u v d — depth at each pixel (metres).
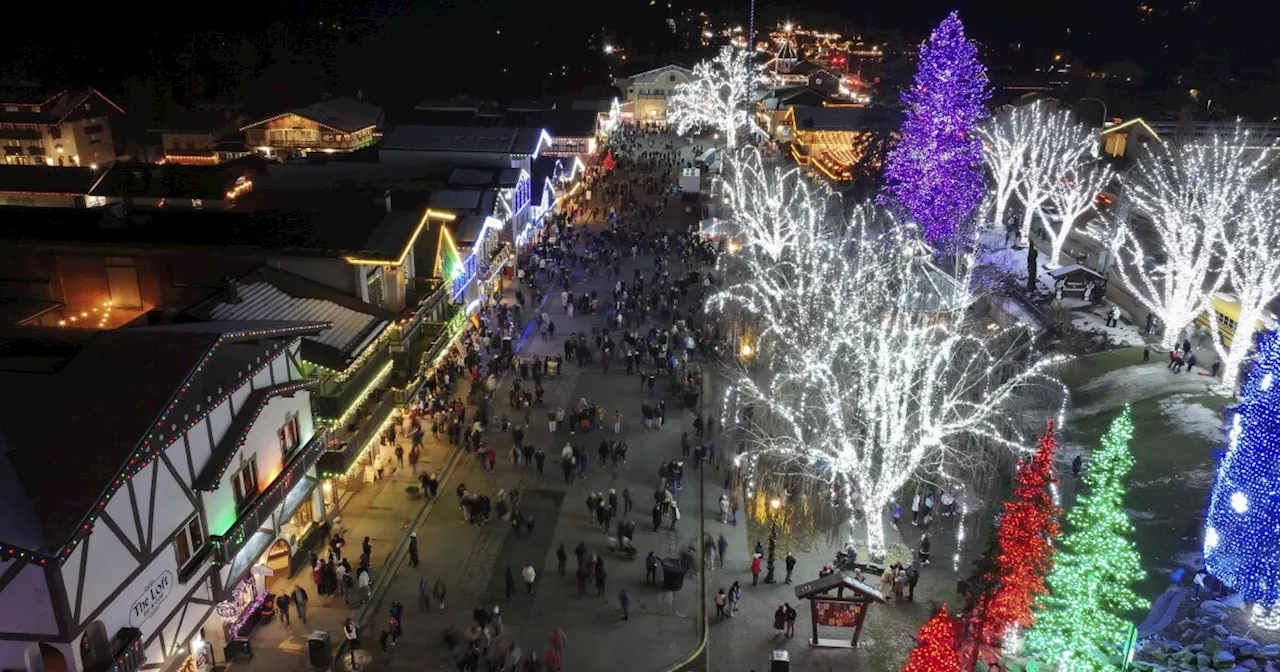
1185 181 56.00
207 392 21.47
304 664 24.12
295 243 32.62
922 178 55.22
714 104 119.19
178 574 21.25
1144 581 27.61
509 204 56.56
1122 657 23.22
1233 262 46.03
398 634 25.41
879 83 95.31
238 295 29.00
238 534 22.62
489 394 41.03
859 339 34.34
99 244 31.36
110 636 18.81
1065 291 51.69
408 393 34.03
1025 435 36.81
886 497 29.39
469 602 27.16
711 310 50.12
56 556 16.45
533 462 35.75
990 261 58.00
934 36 52.81
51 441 18.42
